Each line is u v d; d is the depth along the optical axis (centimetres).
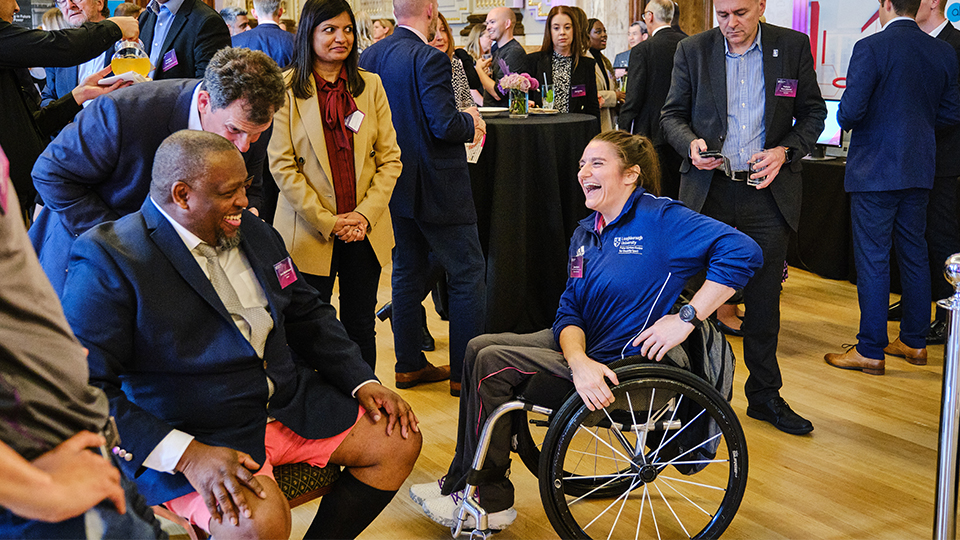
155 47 338
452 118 303
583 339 226
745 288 309
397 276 340
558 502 210
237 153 178
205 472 166
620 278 223
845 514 246
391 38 316
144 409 175
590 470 271
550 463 207
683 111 324
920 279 365
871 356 362
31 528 90
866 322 361
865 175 352
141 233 175
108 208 210
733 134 308
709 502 255
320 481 200
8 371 86
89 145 201
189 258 176
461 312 331
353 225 274
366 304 297
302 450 197
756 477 270
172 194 173
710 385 210
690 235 215
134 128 202
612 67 644
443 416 321
